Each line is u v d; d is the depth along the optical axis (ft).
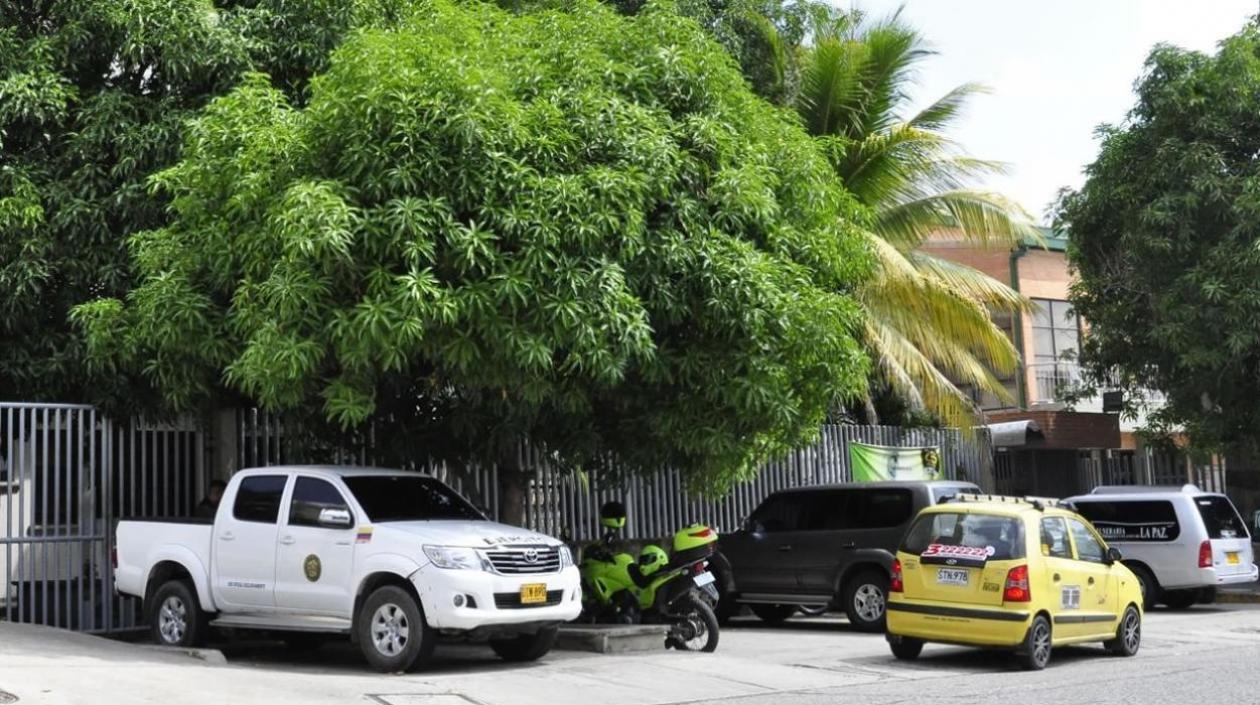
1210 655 46.39
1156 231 70.64
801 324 42.45
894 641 44.39
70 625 47.11
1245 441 73.20
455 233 37.24
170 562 43.75
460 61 38.88
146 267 43.29
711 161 43.50
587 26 44.73
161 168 48.19
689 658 43.14
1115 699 34.58
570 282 37.81
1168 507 65.57
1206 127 70.28
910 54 76.64
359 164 37.93
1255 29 74.18
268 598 40.86
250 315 39.34
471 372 39.34
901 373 75.66
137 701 31.19
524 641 41.75
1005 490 86.48
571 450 48.44
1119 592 46.24
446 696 34.22
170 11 49.06
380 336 36.35
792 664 43.55
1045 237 104.53
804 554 57.26
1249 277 66.74
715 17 72.28
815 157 46.83
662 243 40.86
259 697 32.50
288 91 51.55
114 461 49.32
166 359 43.34
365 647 38.52
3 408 46.06
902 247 79.36
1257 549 80.43
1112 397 89.66
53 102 47.85
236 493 42.50
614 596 47.47
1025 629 41.11
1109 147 74.84
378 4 51.72
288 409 45.19
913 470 77.30
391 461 49.49
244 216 40.16
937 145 76.59
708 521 66.49
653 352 40.14
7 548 45.70
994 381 80.38
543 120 39.93
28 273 46.52
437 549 37.93
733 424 44.09
